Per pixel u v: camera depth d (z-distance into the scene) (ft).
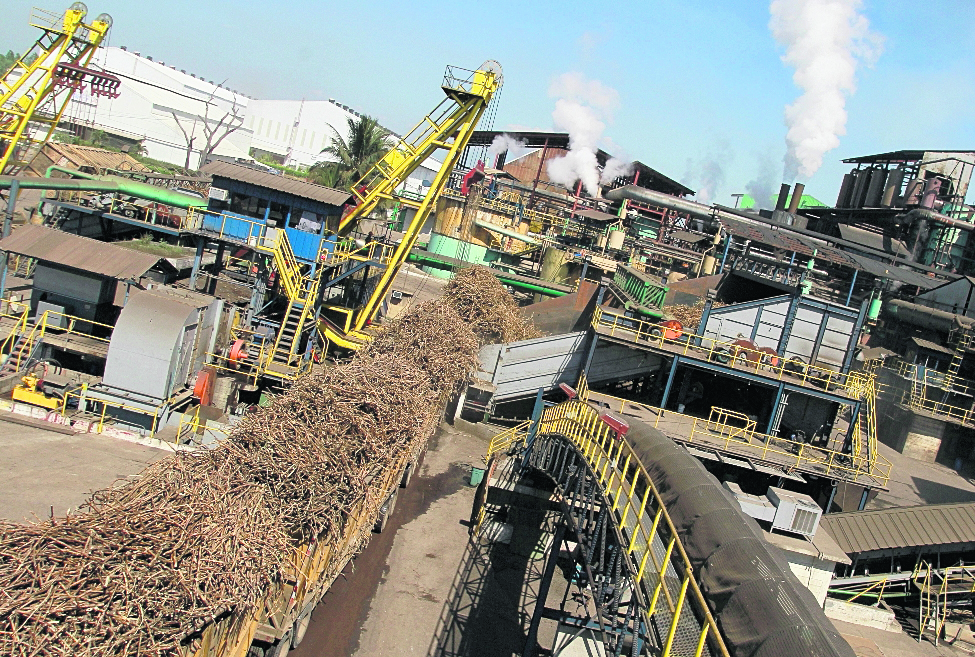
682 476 44.47
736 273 126.41
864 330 152.05
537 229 236.84
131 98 342.85
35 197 177.88
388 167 126.93
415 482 94.32
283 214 114.01
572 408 71.72
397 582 68.08
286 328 106.83
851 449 95.61
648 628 35.55
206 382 91.25
